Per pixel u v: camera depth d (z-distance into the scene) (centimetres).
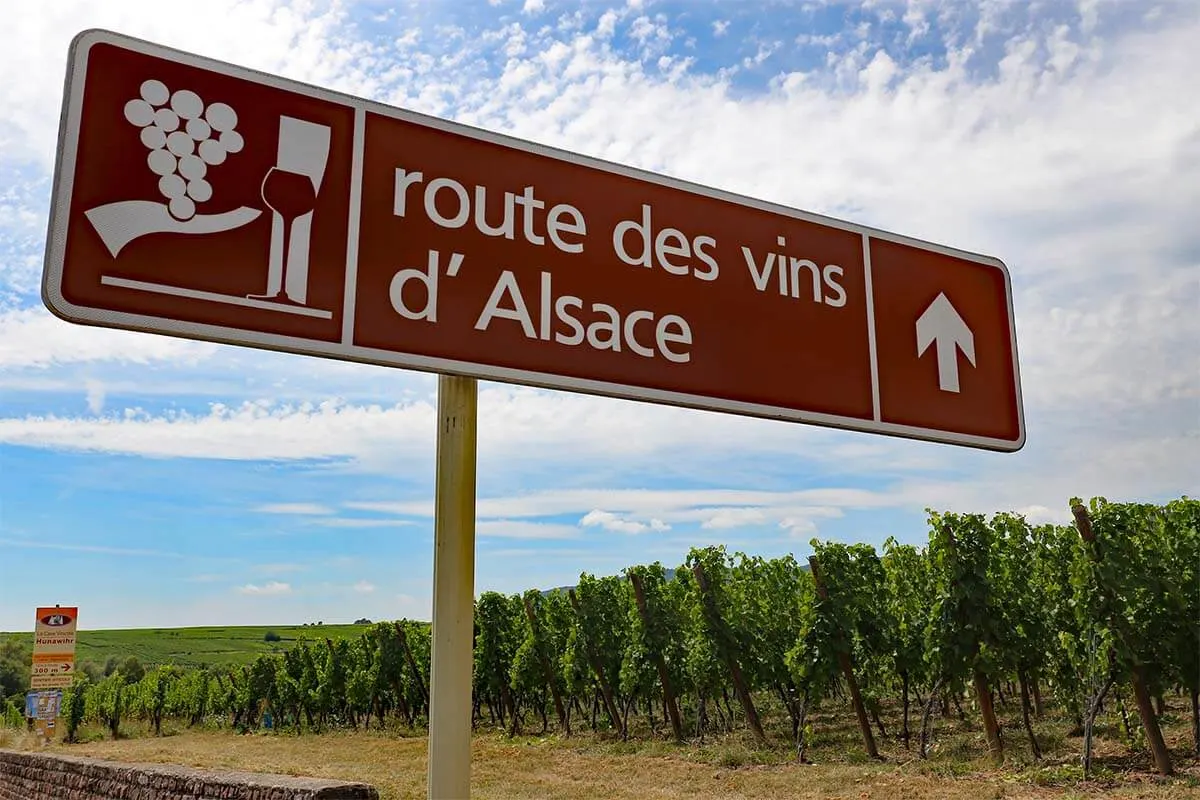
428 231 209
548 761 1672
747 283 254
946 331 289
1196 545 1140
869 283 278
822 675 1462
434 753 192
